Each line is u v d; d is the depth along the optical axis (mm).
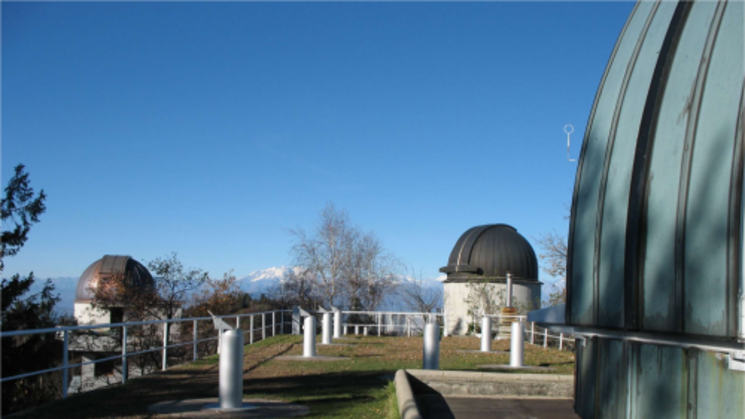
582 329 7469
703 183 5203
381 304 42531
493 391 10492
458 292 34719
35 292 30031
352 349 19688
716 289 4891
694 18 6121
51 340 29078
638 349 6055
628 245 6086
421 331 37500
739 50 5160
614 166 6680
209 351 33562
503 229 36156
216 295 34719
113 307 33156
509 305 29391
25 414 8445
